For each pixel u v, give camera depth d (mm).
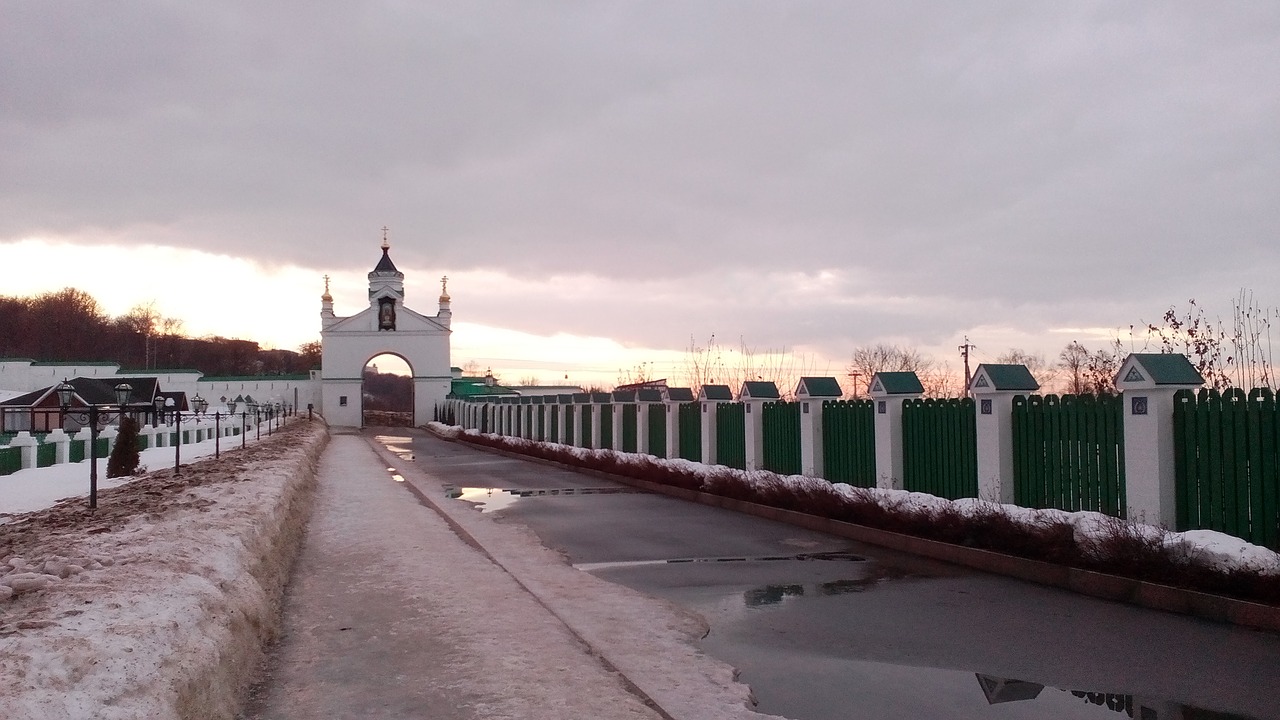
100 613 5055
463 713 5391
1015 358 32281
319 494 19531
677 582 9625
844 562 10789
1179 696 5703
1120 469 10133
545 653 6684
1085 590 8867
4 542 9539
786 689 5973
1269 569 7527
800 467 16797
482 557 11023
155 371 69938
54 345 96812
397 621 7746
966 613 8047
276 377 75125
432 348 73562
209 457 25172
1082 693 5809
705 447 20562
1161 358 9477
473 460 32938
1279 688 5797
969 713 5484
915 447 13781
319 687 5949
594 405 29484
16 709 3535
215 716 4859
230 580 6820
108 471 21234
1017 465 11719
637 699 5652
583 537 12961
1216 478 8945
